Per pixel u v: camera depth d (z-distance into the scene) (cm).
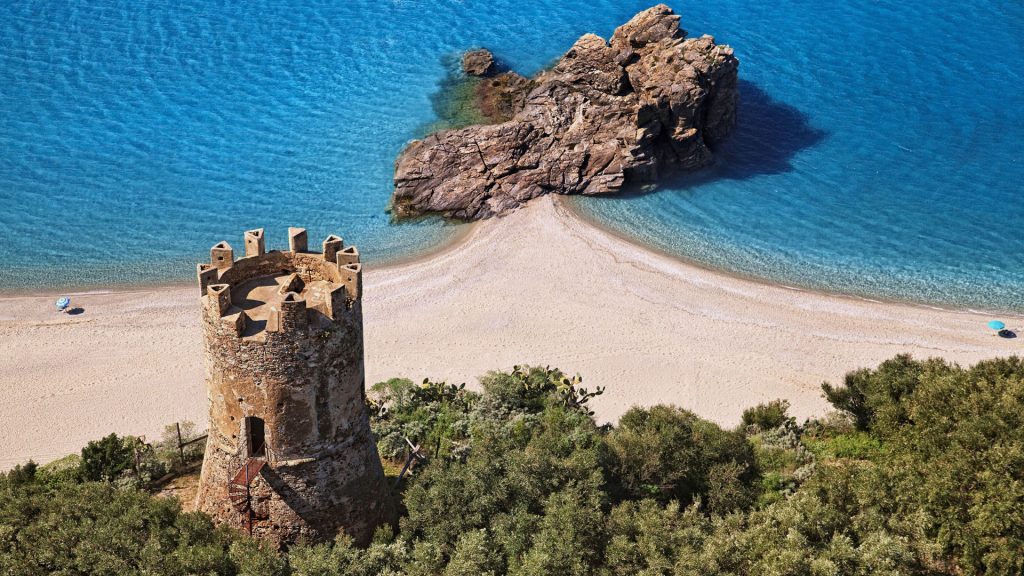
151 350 6256
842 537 3462
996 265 7606
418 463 4144
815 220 8119
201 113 9388
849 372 5916
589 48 8969
